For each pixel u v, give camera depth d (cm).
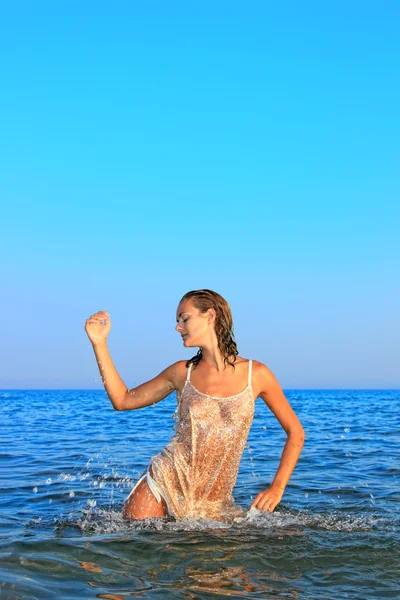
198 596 296
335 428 1545
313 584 319
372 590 312
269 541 389
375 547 381
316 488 628
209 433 449
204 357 469
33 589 295
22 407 3159
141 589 303
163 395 484
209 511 455
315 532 416
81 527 435
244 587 312
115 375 480
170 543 379
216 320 462
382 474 731
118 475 720
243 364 468
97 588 303
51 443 1106
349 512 502
